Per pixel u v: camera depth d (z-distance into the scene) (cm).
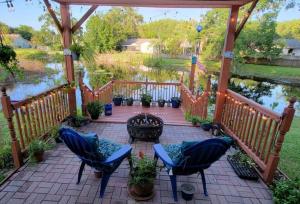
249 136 322
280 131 240
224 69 405
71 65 433
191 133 416
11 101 265
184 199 225
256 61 1738
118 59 2205
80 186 239
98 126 439
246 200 228
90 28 2150
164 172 271
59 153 311
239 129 356
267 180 257
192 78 649
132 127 348
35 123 323
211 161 219
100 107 477
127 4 376
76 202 215
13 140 262
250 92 1195
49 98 367
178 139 387
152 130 346
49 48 1232
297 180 235
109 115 532
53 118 384
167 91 730
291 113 229
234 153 324
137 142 366
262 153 281
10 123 257
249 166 286
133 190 222
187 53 2222
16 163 270
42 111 345
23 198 218
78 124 423
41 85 938
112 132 408
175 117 554
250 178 264
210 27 1529
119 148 253
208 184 253
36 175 257
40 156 286
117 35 2308
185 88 616
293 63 1834
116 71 1695
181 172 223
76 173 263
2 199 216
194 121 452
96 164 222
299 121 645
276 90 1243
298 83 1366
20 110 285
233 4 355
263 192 243
